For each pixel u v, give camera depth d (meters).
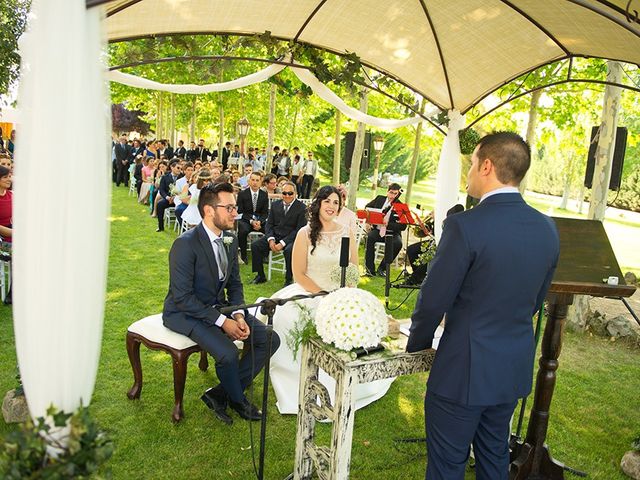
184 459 2.83
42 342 1.62
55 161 1.59
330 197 3.77
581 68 7.87
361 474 2.82
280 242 6.43
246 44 4.44
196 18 4.04
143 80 4.29
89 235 1.66
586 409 3.79
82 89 1.62
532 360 2.06
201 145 19.20
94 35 1.66
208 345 3.08
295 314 3.59
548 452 2.81
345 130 18.41
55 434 1.63
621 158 5.90
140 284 5.95
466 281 1.93
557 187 30.84
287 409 3.40
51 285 1.60
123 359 3.98
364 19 4.39
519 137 1.96
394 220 7.53
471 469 2.95
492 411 2.11
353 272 3.36
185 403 3.41
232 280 3.54
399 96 5.40
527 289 1.94
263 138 22.53
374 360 2.19
